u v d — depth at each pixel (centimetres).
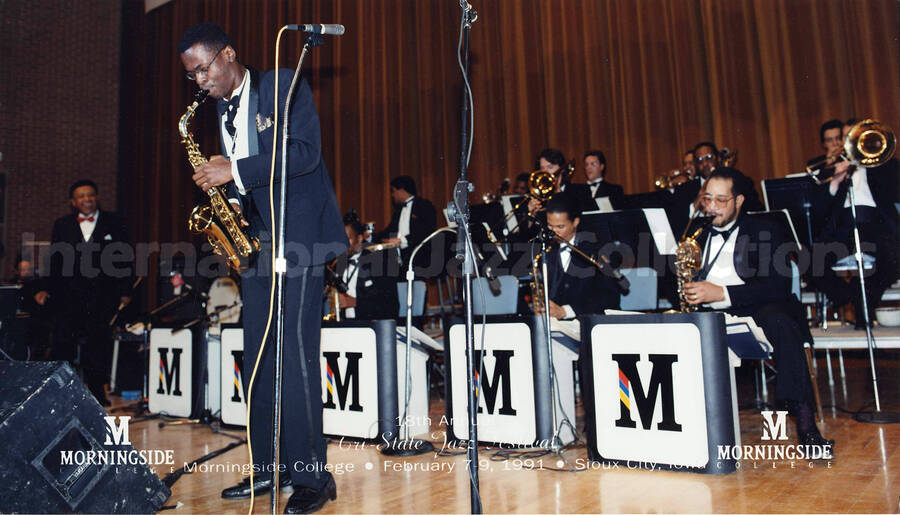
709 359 244
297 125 225
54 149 942
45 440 174
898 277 408
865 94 565
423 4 769
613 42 672
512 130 715
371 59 800
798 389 265
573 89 690
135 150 992
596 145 676
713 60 625
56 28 954
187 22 940
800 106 590
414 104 772
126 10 1002
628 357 261
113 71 998
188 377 411
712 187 308
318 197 231
